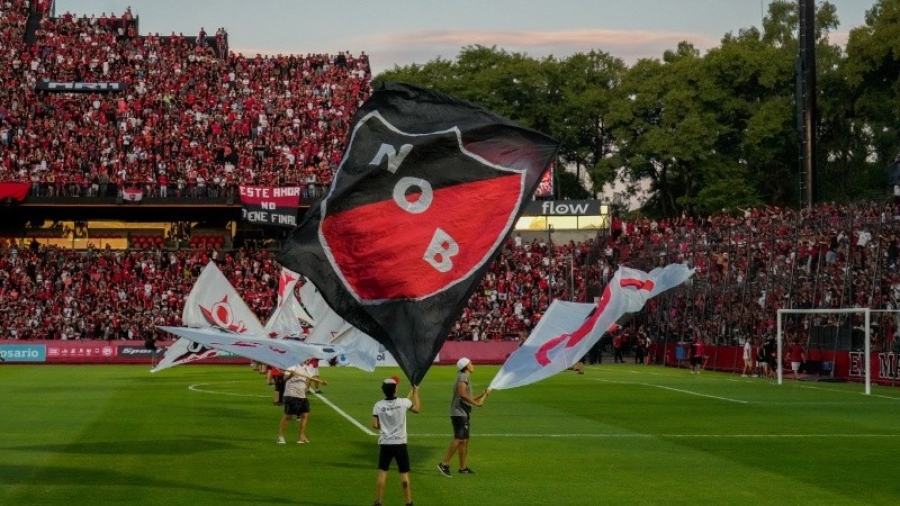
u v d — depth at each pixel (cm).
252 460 2872
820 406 4525
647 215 12088
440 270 1797
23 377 6400
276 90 10900
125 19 11519
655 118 11631
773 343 6538
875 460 2911
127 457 2912
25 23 11312
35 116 10112
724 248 7375
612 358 8975
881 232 5978
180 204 9288
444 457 2870
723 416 4097
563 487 2475
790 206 11281
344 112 10800
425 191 1816
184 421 3831
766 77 10856
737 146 11275
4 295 8781
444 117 1848
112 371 7125
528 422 3872
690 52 12212
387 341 1775
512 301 9188
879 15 10744
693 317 7488
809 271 6494
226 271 9288
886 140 10775
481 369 7606
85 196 9181
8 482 2497
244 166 9994
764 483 2531
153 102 10456
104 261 9225
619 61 12469
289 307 4688
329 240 1794
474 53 12388
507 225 1822
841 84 10894
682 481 2559
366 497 2334
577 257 9388
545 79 12031
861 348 6078
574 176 12512
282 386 4381
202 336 2477
